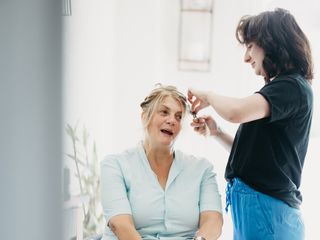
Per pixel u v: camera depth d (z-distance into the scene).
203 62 2.81
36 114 1.38
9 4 1.25
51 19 1.49
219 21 2.80
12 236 1.27
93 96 2.34
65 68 1.72
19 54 1.30
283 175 1.49
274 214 1.48
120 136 2.68
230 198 1.62
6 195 1.25
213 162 2.76
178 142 2.77
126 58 2.67
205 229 1.49
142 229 1.53
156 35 2.68
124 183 1.56
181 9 2.81
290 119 1.46
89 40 2.25
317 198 2.29
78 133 2.11
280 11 1.56
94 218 2.32
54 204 1.50
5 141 1.25
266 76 1.57
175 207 1.54
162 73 2.83
